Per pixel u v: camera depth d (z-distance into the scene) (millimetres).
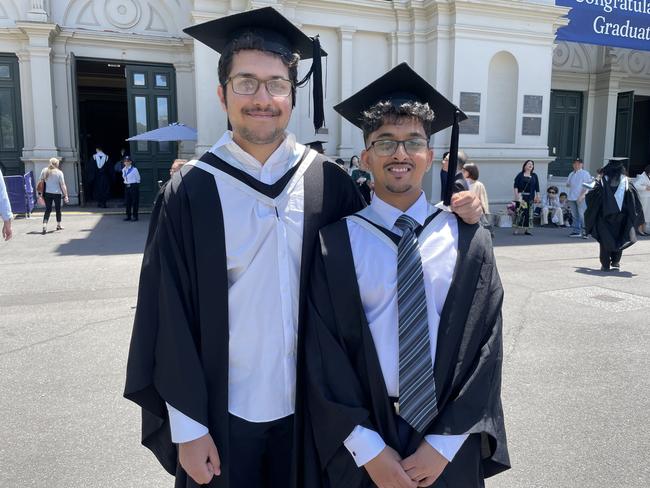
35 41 14344
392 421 1834
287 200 1962
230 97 1891
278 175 1992
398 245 1912
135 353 1861
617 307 6371
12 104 14828
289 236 1949
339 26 13398
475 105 13688
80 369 4398
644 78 19250
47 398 3885
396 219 1983
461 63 13453
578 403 3898
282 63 1904
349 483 1834
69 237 10773
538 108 14352
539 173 14547
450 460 1768
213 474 1854
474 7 13273
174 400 1803
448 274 1921
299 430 1936
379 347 1864
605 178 8320
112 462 3109
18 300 6375
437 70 13508
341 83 13625
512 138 14383
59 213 11617
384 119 1953
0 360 4574
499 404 1907
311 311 1911
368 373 1855
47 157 14875
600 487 2936
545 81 14328
